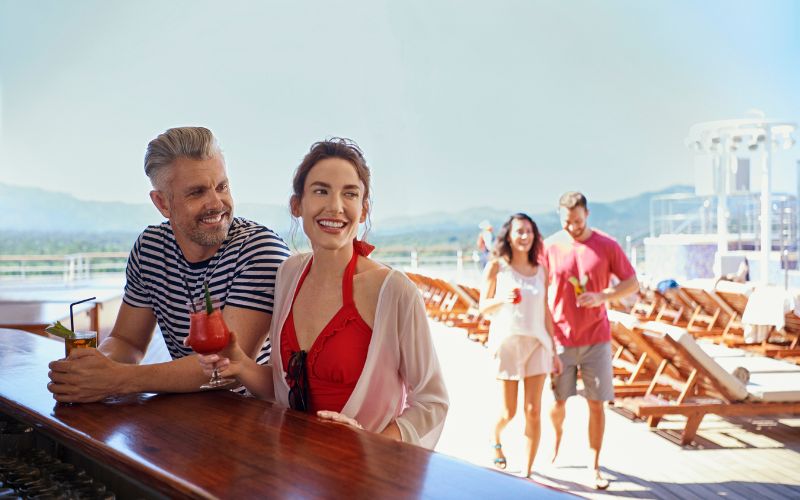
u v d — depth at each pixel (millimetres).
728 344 6914
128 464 1369
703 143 10000
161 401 1838
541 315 3777
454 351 7805
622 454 4273
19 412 1819
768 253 9266
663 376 5059
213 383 1931
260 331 2096
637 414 4629
